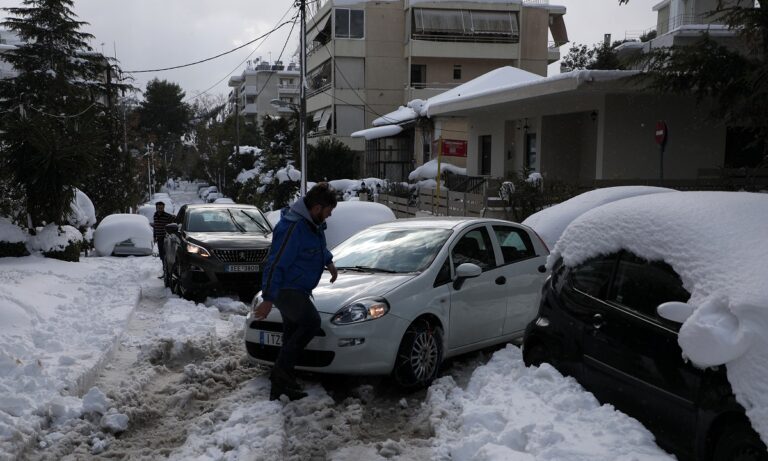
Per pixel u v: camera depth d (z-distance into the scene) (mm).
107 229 19531
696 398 3951
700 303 3984
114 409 5410
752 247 4004
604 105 16969
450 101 22312
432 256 6723
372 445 4918
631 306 4711
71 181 15031
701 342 3748
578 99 18000
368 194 28859
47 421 5203
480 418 4980
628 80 13844
